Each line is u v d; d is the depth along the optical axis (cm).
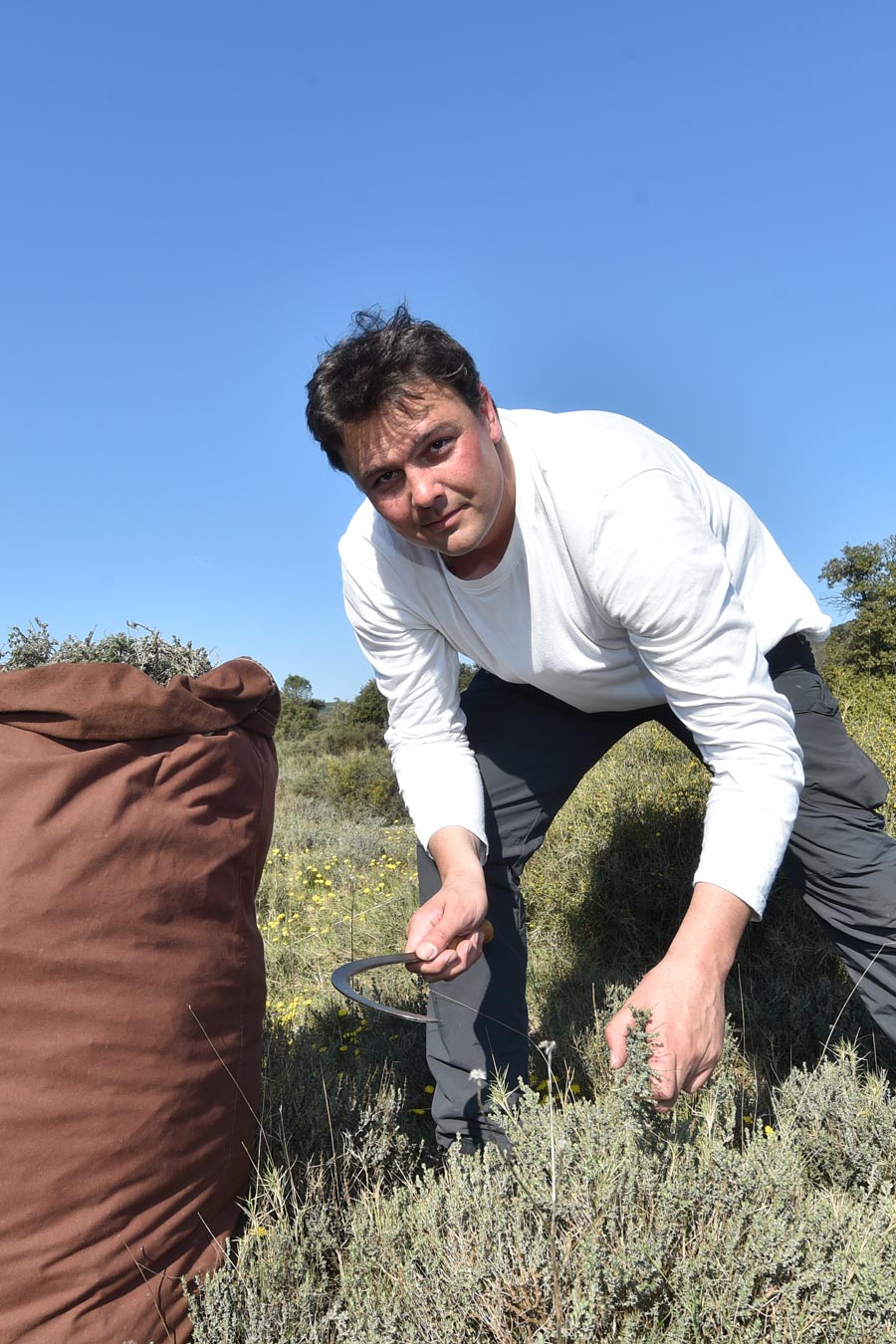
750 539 202
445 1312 135
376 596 201
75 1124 138
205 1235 156
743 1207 144
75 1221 138
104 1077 141
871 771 201
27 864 138
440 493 154
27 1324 134
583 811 410
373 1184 184
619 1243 134
